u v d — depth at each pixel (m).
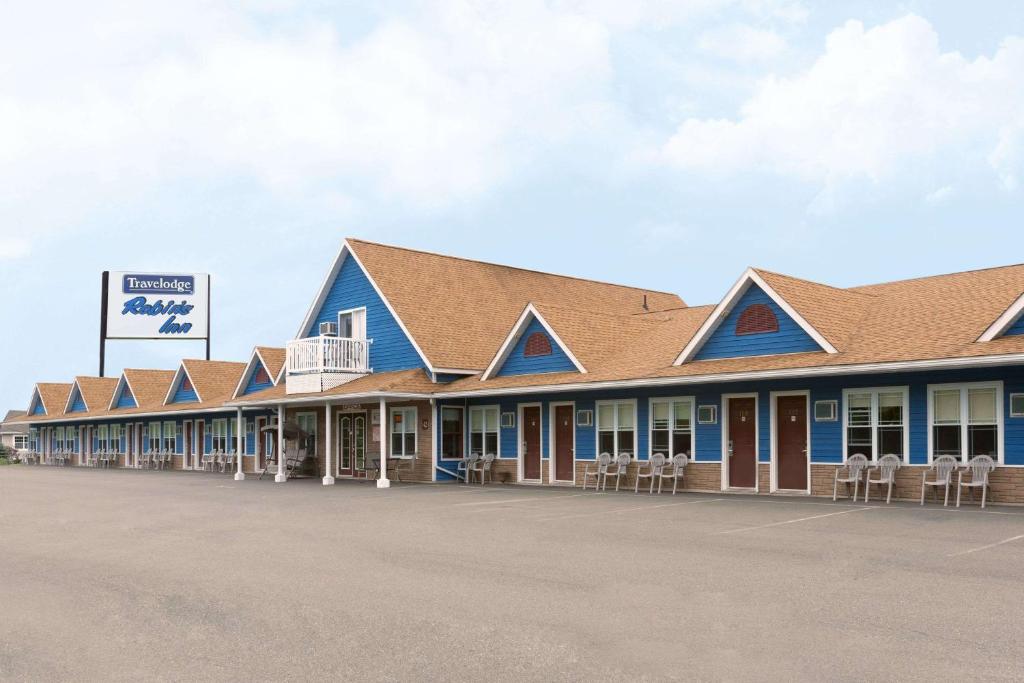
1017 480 18.39
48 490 28.31
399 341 32.38
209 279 60.84
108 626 8.48
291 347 33.94
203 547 13.61
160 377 53.94
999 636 7.45
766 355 22.69
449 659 7.11
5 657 7.51
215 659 7.27
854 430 21.03
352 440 34.81
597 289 41.97
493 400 29.97
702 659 6.97
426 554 12.38
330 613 8.77
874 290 26.12
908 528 14.38
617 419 26.22
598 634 7.77
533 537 14.05
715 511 17.77
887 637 7.46
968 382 19.20
